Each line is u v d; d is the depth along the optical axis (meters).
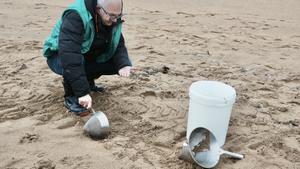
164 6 11.38
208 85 3.41
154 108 3.99
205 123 3.23
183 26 8.46
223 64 5.82
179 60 5.87
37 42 6.23
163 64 5.59
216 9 11.32
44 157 3.06
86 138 3.38
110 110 3.86
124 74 3.78
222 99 3.12
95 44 3.64
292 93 4.74
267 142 3.47
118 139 3.38
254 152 3.31
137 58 5.80
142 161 3.09
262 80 5.18
